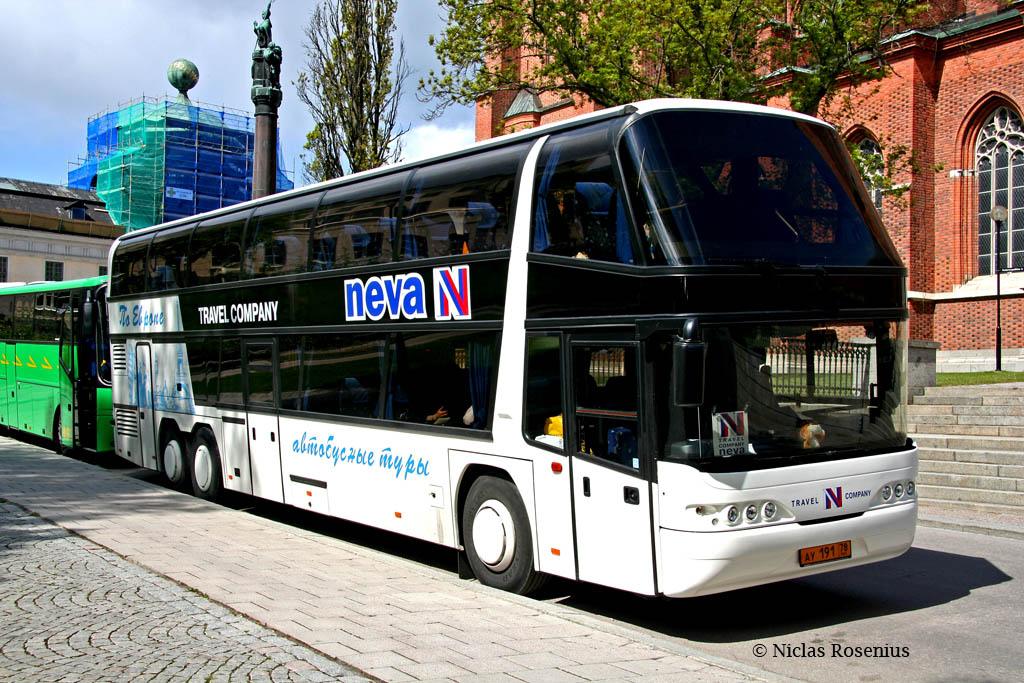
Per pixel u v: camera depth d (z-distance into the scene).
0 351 22.27
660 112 7.26
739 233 6.96
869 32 19.61
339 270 10.37
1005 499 12.17
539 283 7.77
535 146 8.09
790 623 7.41
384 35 23.39
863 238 7.64
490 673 5.41
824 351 7.17
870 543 7.21
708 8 18.53
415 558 10.23
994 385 17.06
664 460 6.60
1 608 6.83
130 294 15.43
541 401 7.72
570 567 7.42
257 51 16.88
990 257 26.77
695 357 6.33
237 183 55.94
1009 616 7.55
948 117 27.44
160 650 5.75
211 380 12.96
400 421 9.35
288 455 11.18
